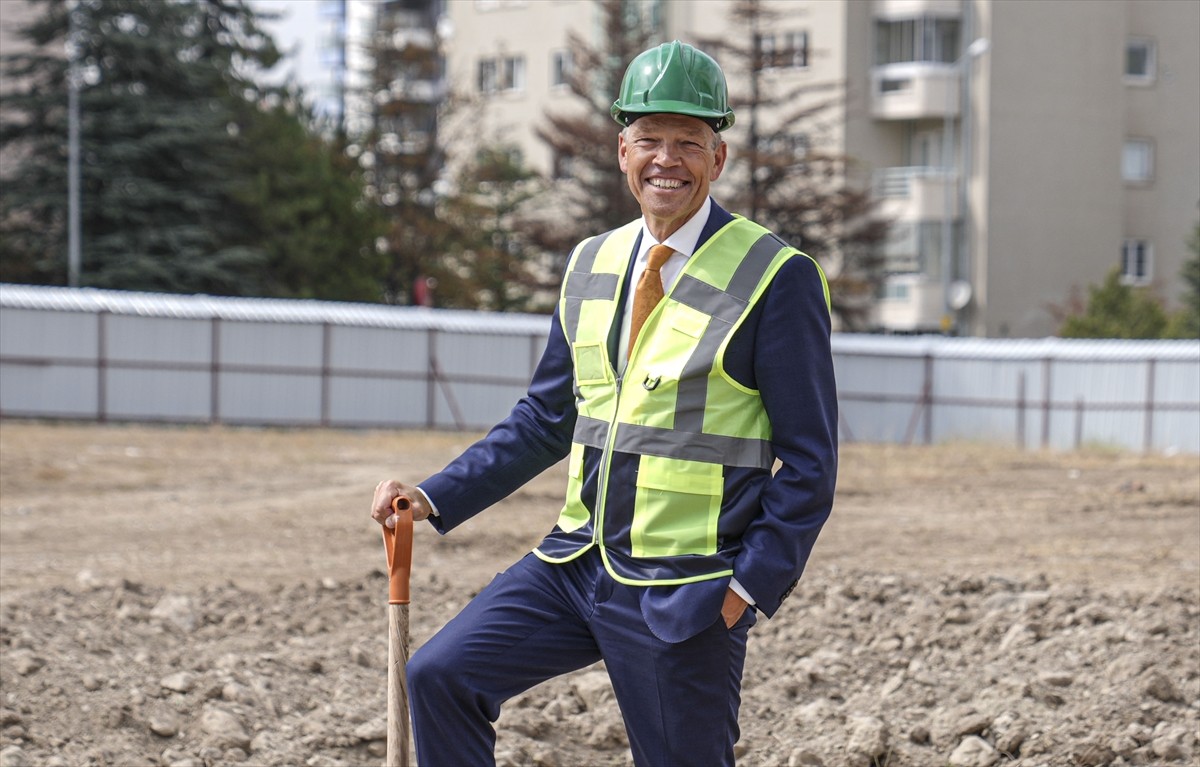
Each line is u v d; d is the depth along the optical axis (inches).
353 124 1791.3
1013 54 1664.6
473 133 1825.8
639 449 124.6
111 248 1309.1
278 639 251.3
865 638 258.4
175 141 1304.1
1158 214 1722.4
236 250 1322.6
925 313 1697.8
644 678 124.6
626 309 129.1
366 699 224.1
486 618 129.0
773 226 1581.0
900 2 1695.4
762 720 223.6
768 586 121.1
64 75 1318.9
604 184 1621.6
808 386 122.6
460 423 1092.5
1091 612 259.6
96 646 233.8
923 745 213.6
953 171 1700.3
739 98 1589.6
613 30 1679.4
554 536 131.7
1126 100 1699.1
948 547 391.5
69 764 195.6
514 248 1776.6
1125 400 1056.2
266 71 1578.5
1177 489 556.4
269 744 205.6
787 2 1748.3
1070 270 1691.7
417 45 1781.5
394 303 1717.5
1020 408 1083.9
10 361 1002.7
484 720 129.5
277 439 831.7
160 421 1034.1
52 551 375.2
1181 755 202.8
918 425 1110.4
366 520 443.2
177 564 351.3
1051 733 209.9
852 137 1722.4
